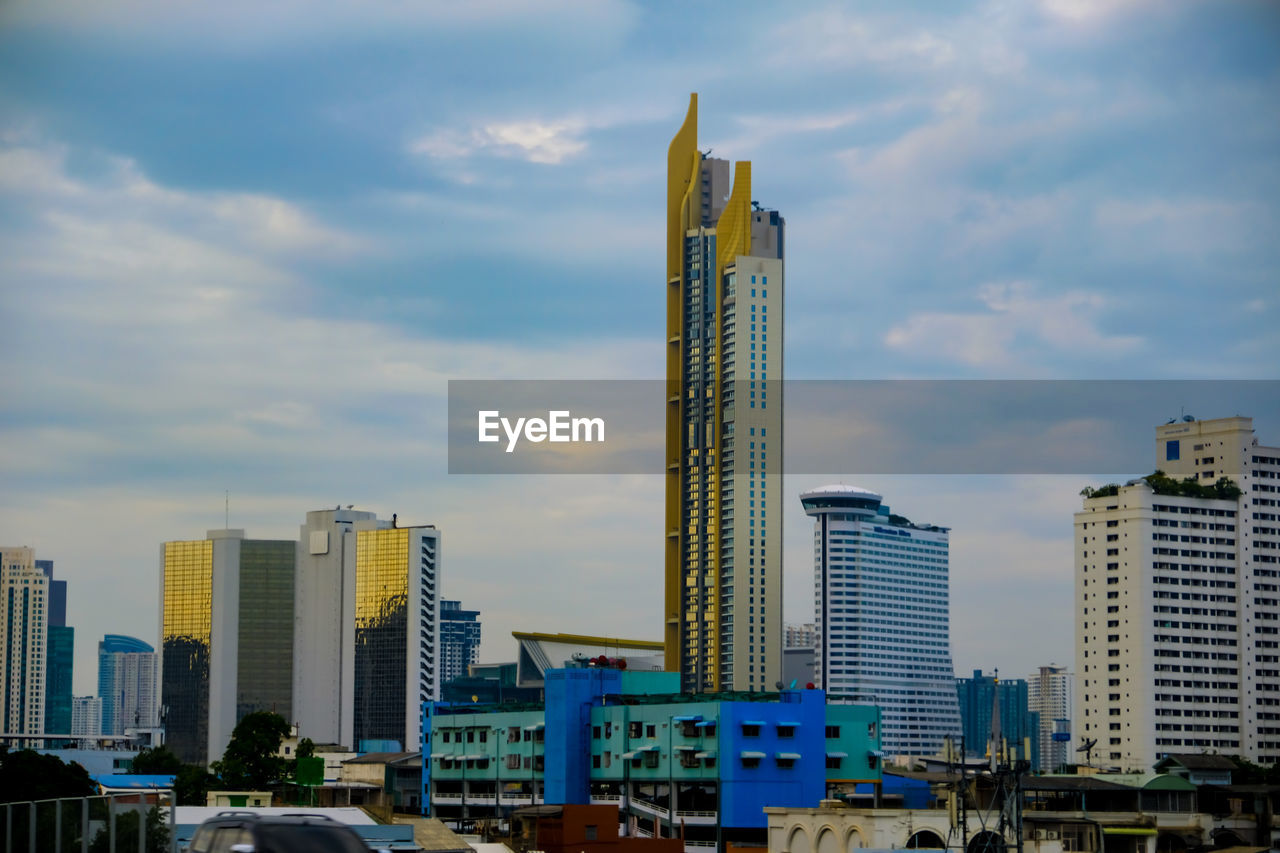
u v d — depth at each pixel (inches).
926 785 5128.0
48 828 1887.3
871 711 6097.4
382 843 3757.4
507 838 5231.3
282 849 1253.1
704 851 5757.9
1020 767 3572.8
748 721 5871.1
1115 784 5433.1
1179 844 5241.1
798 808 4532.5
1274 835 5354.3
